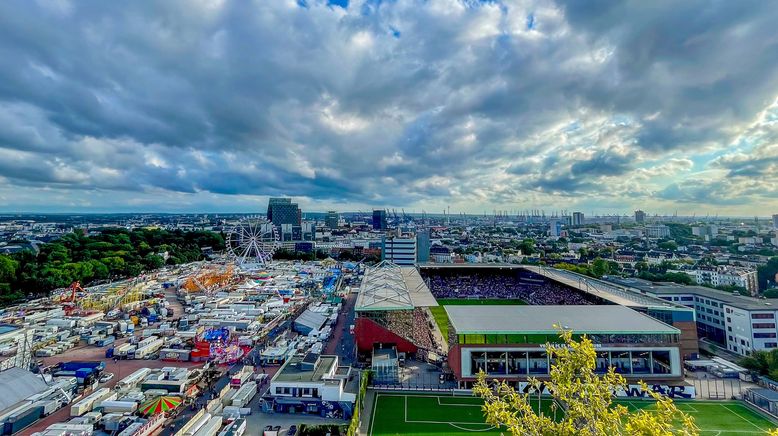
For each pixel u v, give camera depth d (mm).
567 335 37062
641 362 84625
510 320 89750
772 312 107875
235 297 174875
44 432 63344
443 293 182000
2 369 89812
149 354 107250
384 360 91750
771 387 82062
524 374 82500
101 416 70688
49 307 153375
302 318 134500
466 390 82062
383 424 69062
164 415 69938
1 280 176250
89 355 107688
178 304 173250
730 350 114375
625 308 98688
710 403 77250
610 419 31266
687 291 133125
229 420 68188
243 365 98750
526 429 34406
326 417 71875
